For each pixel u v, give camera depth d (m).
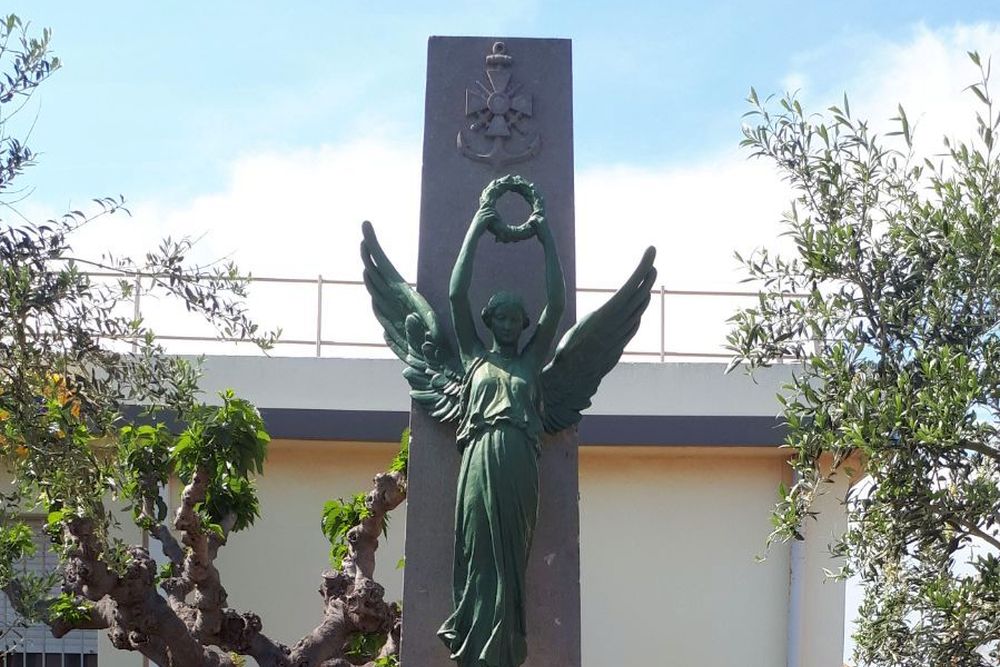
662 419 13.54
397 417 13.45
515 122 7.05
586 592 13.98
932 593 7.31
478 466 6.25
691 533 14.04
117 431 8.58
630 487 14.11
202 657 8.84
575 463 6.68
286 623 13.73
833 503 13.62
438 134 7.04
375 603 9.08
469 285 6.64
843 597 13.64
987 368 6.86
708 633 13.92
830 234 7.36
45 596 8.97
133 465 8.90
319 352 13.69
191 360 13.06
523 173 7.02
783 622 13.89
